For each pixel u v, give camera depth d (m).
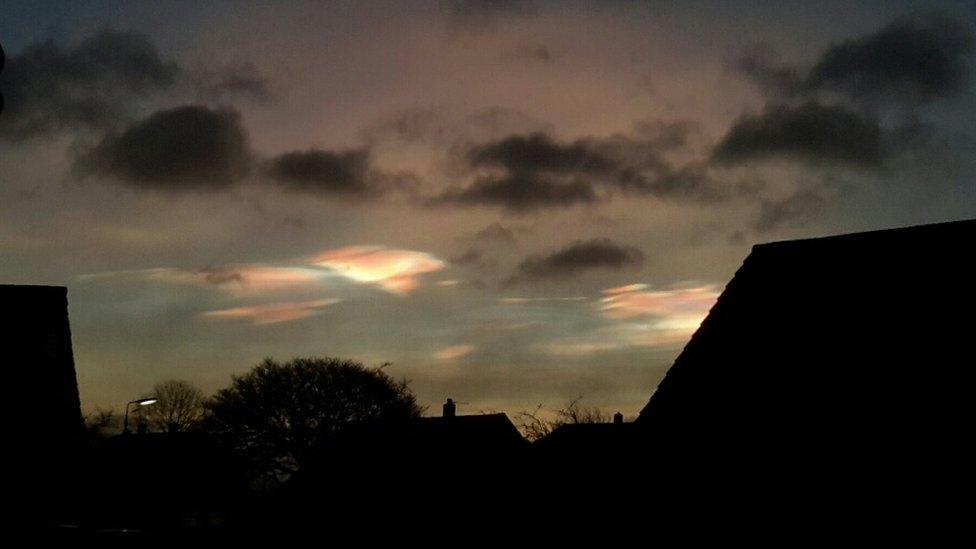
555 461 29.83
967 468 15.16
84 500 32.91
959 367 15.87
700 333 20.86
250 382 60.81
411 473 42.88
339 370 61.12
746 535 18.78
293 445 59.56
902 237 18.34
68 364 30.91
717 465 19.95
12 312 27.59
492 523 36.50
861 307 17.70
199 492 57.16
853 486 16.66
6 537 23.94
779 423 18.55
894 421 16.36
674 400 21.50
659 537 21.52
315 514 42.75
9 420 26.02
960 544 14.89
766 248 19.94
